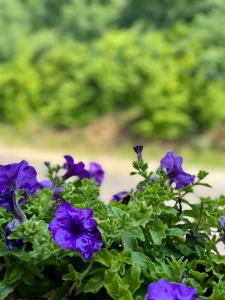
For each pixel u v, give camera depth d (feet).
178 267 4.67
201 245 5.36
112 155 41.29
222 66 42.24
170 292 3.99
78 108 45.78
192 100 41.60
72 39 61.36
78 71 46.39
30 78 48.88
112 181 34.47
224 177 34.91
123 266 4.57
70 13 62.39
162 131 41.29
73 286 4.53
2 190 4.90
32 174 5.82
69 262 4.72
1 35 55.77
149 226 5.14
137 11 58.03
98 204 5.61
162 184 5.51
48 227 4.60
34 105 49.73
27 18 69.00
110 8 63.21
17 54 54.65
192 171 36.68
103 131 44.19
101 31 61.57
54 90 49.16
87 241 4.46
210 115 41.19
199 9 53.36
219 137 41.01
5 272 4.81
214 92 41.24
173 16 54.29
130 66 43.93
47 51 55.83
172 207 5.39
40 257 4.55
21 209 5.49
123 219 4.73
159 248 5.18
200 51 44.50
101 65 45.09
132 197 5.81
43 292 4.76
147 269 4.76
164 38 49.37
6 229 4.71
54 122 46.62
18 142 45.32
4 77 48.42
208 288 4.85
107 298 4.70
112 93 45.01
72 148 43.32
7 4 67.26
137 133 42.83
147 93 41.70
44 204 5.76
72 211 4.52
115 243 5.00
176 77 42.42
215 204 5.65
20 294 4.76
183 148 40.60
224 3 50.19
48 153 42.50
